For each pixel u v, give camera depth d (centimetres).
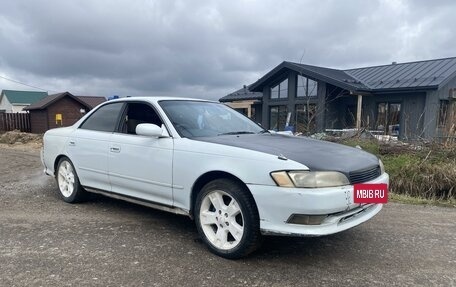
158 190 425
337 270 345
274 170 332
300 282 320
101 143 492
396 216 526
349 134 1066
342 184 336
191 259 364
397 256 380
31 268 339
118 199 536
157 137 425
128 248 389
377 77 2144
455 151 809
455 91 1750
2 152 1390
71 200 555
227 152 366
